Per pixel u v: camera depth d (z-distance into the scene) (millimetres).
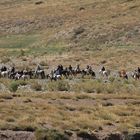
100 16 135500
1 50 110812
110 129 30484
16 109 34562
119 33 114750
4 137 27719
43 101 40156
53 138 27250
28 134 27984
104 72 67750
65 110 36156
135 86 55906
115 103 41625
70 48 111500
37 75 62750
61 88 51188
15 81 52719
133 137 29578
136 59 89688
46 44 119625
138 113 36094
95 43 113250
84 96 43594
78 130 29125
